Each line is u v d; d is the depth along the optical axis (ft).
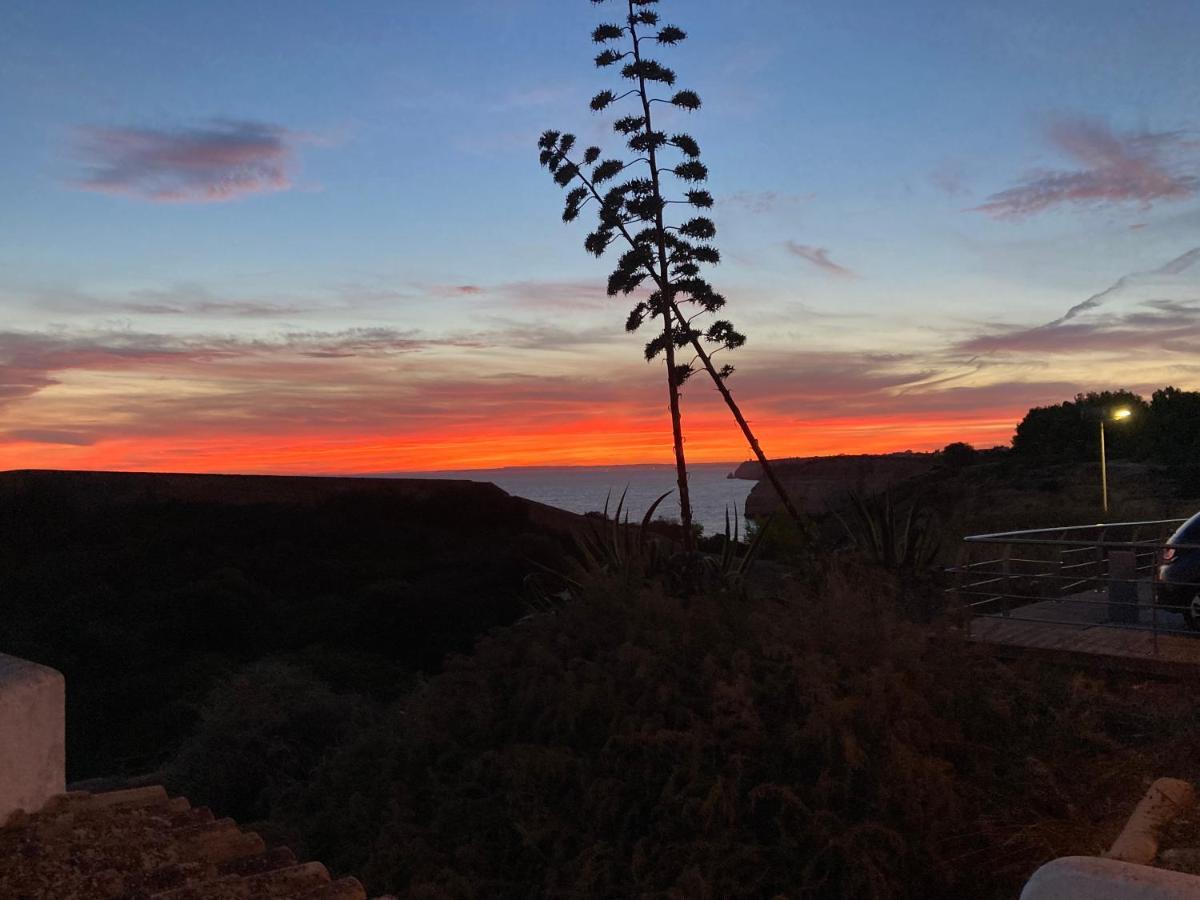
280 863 13.73
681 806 18.63
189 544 71.87
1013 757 20.66
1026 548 51.31
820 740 18.71
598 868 18.04
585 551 31.99
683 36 34.88
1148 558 45.68
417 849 19.95
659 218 34.27
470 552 73.67
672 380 33.40
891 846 17.25
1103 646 28.43
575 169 34.83
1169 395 148.66
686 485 33.12
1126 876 8.02
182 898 12.14
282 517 79.46
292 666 41.78
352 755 25.09
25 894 11.71
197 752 31.32
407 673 50.60
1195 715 22.29
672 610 23.36
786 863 17.58
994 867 17.44
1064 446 150.20
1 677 13.84
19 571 64.39
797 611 23.17
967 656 23.27
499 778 21.15
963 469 142.82
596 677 21.77
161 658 50.39
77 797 14.56
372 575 68.39
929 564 32.37
